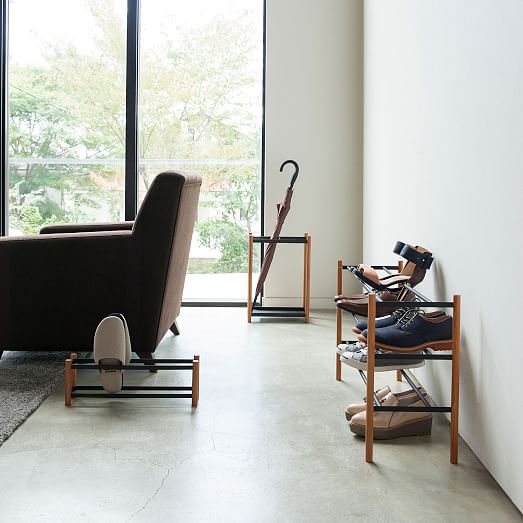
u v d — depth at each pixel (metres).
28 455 2.18
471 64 2.18
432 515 1.79
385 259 3.98
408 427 2.37
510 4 1.81
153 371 3.25
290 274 5.18
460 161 2.31
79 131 5.31
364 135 4.95
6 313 3.17
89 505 1.82
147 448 2.25
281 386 3.02
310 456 2.20
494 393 1.97
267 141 5.15
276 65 5.12
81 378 3.11
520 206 1.73
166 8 5.30
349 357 2.48
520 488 1.76
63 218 5.36
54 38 5.30
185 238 3.39
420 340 2.24
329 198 5.18
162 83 5.30
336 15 5.11
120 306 3.11
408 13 3.29
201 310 5.09
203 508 1.81
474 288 2.16
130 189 5.27
